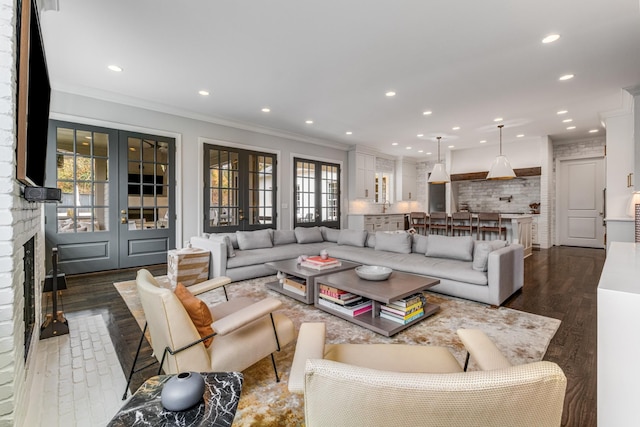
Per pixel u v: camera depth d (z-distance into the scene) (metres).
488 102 4.63
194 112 5.24
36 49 1.65
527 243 6.33
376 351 1.47
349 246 5.08
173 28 2.76
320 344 1.29
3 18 1.21
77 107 4.20
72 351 2.23
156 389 1.12
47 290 2.81
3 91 1.20
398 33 2.82
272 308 1.68
